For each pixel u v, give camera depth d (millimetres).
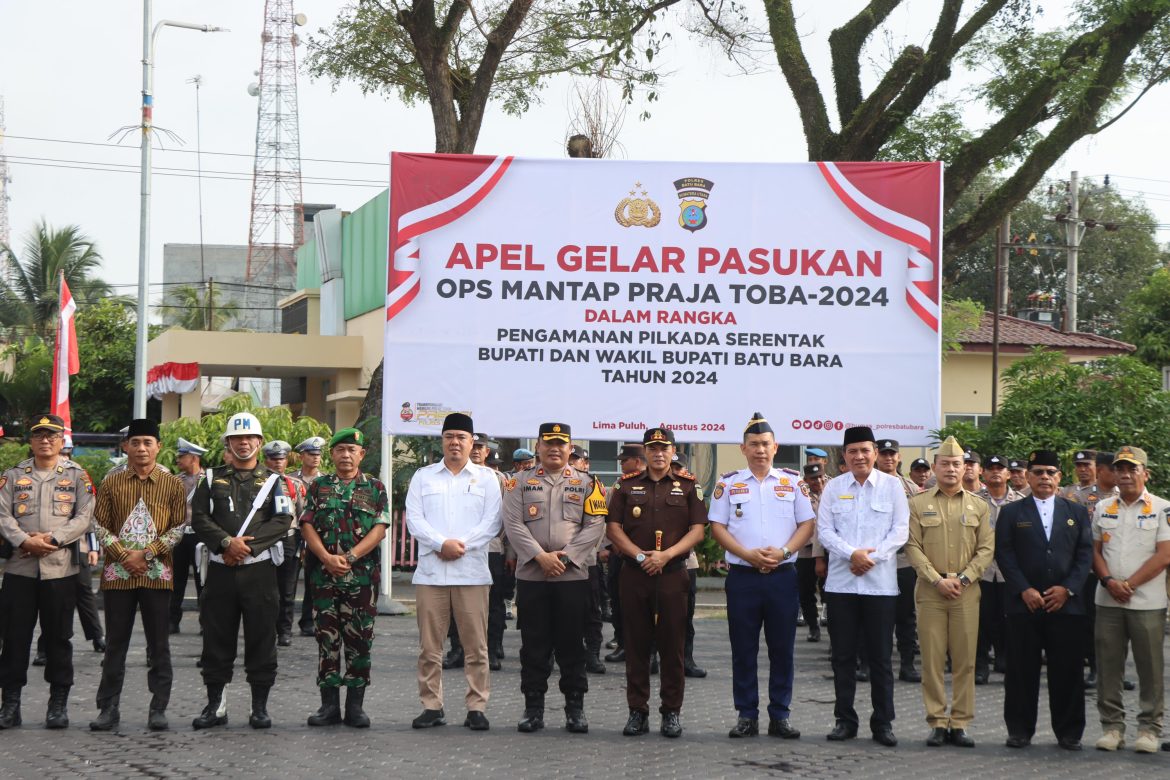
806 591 15039
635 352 16031
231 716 9578
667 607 9117
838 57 23172
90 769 7637
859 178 16188
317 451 13781
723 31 23094
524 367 15953
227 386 48438
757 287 16109
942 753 8742
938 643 9109
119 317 42875
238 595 9070
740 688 9180
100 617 16188
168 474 9266
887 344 16156
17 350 43594
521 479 9430
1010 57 22484
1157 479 15750
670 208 16125
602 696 10984
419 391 15891
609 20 23031
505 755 8234
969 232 22859
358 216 31859
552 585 9234
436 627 9305
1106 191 53156
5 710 9008
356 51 25031
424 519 9375
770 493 9289
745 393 16078
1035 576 9086
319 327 36125
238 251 67625
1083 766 8406
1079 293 52156
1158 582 9047
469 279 15969
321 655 9242
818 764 8195
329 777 7496
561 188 16062
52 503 9047
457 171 16016
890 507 9219
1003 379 17406
